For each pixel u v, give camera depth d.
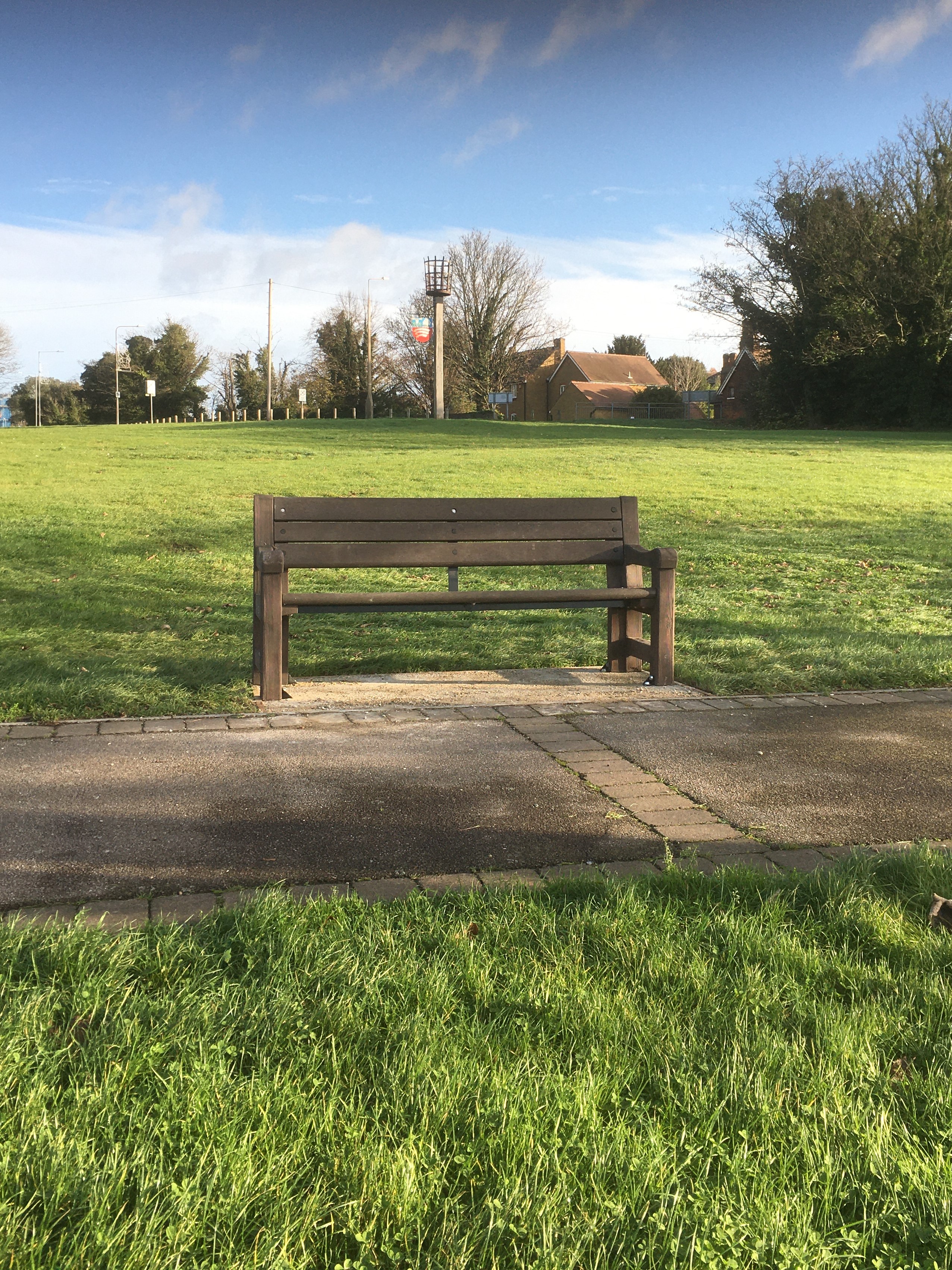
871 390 48.00
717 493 19.14
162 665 6.53
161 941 2.63
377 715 5.40
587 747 4.82
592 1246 1.72
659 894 3.10
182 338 95.94
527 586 10.74
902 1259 1.71
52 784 4.07
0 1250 1.64
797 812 3.95
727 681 6.28
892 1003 2.48
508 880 3.21
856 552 12.95
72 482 20.34
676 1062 2.21
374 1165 1.85
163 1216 1.73
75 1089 2.04
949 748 4.89
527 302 77.69
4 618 8.30
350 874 3.25
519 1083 2.10
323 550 6.01
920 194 44.88
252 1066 2.17
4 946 2.58
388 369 84.31
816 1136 1.98
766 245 49.41
